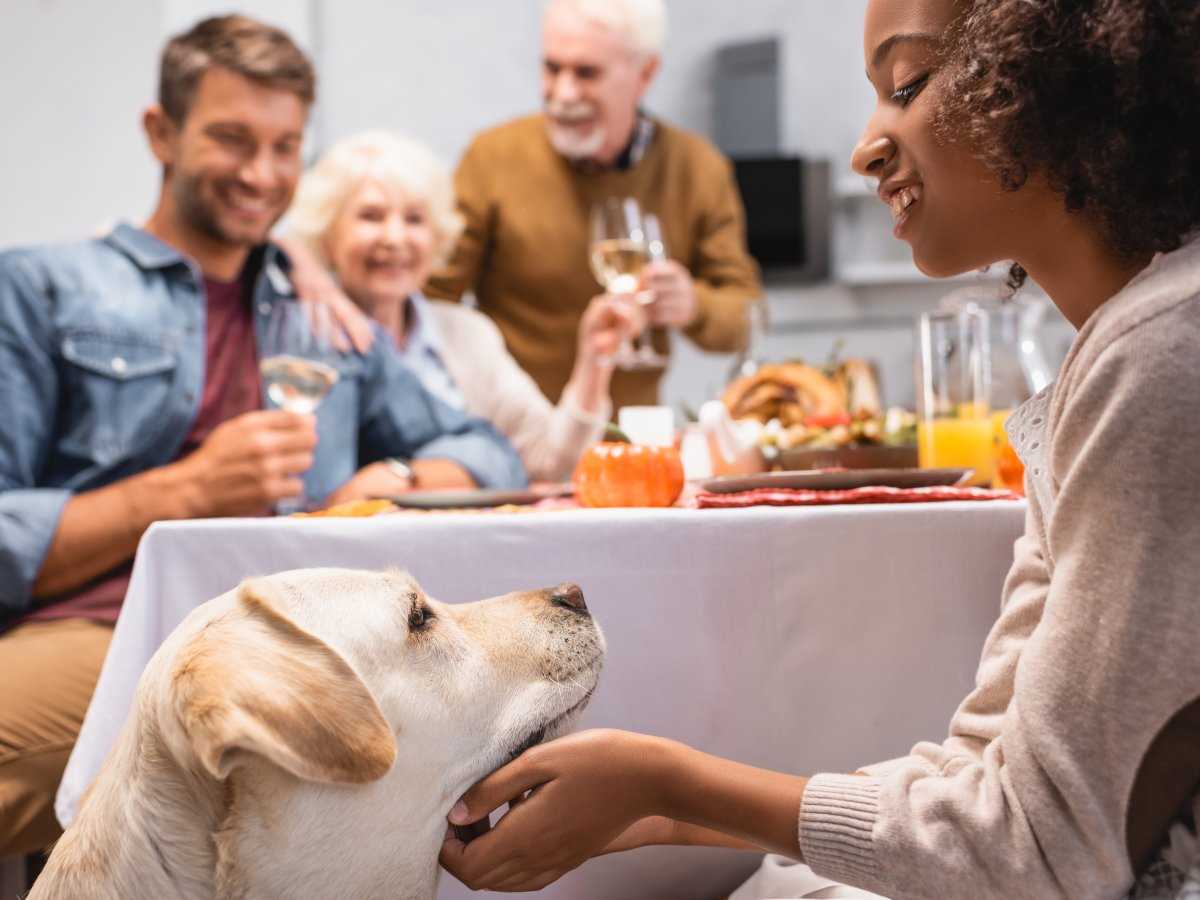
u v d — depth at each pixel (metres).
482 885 0.94
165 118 2.00
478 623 1.01
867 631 1.20
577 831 0.92
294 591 0.94
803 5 5.65
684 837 1.11
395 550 1.17
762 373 2.01
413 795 0.92
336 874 0.90
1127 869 0.77
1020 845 0.79
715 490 1.38
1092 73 0.80
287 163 2.03
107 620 1.59
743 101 5.59
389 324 2.62
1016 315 1.71
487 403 2.67
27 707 1.42
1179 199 0.80
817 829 0.86
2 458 1.76
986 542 1.21
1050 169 0.83
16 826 1.41
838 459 1.56
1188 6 0.77
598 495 1.38
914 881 0.82
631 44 3.09
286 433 1.64
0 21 3.94
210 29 1.98
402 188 2.56
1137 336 0.75
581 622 1.04
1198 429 0.73
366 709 0.82
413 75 5.34
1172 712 0.74
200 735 0.79
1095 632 0.76
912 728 1.21
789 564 1.20
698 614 1.19
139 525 1.59
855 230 5.64
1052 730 0.77
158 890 0.87
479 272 3.31
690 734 1.19
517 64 5.43
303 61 2.03
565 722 1.00
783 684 1.20
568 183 3.24
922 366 1.61
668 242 3.36
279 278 2.08
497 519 1.18
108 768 0.94
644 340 2.46
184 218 2.01
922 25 0.88
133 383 1.86
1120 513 0.75
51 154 4.02
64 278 1.86
